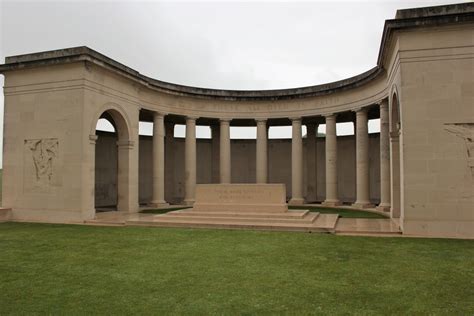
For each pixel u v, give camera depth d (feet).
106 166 111.34
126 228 60.23
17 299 26.58
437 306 25.09
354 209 92.07
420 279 31.14
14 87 75.97
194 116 107.76
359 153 94.68
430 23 52.85
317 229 54.90
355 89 95.25
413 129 54.19
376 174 115.44
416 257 38.96
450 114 53.06
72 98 71.67
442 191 52.90
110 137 112.98
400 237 51.29
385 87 81.25
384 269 34.22
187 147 107.14
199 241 47.91
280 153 133.28
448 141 53.01
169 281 30.63
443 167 53.01
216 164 128.57
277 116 110.32
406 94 54.60
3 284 30.12
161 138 100.78
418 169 53.78
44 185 73.00
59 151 72.18
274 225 57.41
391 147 68.49
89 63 71.87
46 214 72.43
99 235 53.26
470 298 26.66
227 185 69.15
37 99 74.23
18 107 75.46
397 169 68.13
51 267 35.29
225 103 111.04
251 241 47.75
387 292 27.89
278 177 132.77
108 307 24.93
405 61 54.80
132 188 86.02
